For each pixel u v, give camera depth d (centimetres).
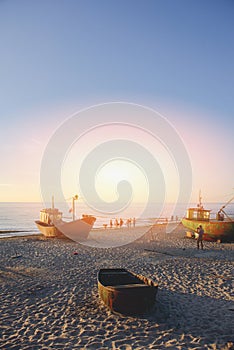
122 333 626
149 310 738
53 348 563
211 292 916
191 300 836
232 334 620
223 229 2075
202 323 675
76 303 812
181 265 1314
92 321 688
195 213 2578
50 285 993
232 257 1517
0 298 859
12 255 1586
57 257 1523
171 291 924
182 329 643
